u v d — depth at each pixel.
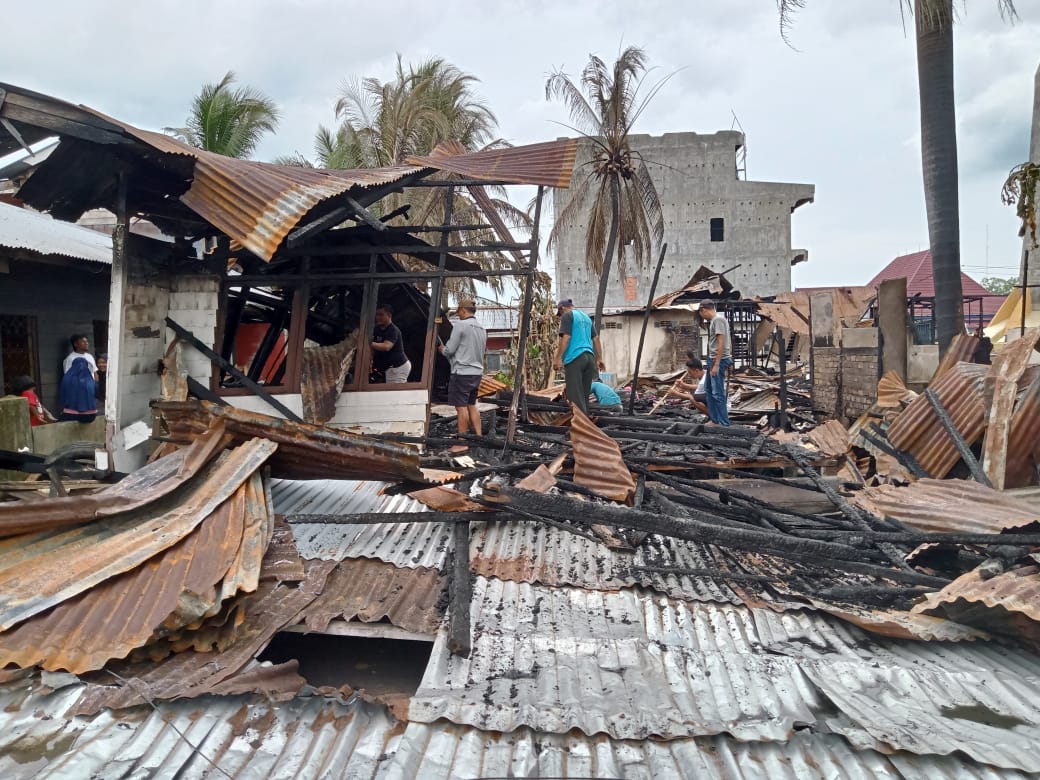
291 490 5.23
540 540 4.56
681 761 2.53
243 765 2.45
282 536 3.95
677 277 34.72
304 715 2.72
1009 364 5.98
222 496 3.77
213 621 3.15
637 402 13.34
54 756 2.43
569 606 3.79
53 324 11.38
